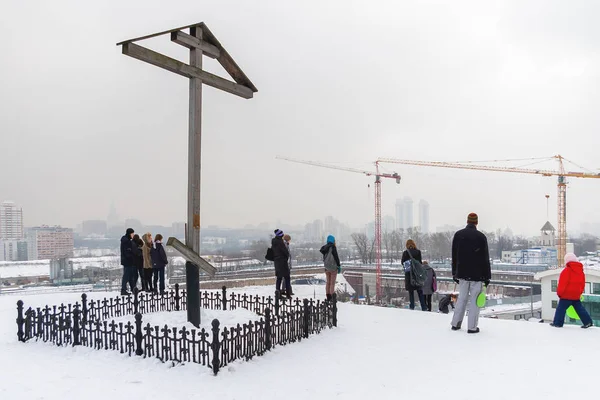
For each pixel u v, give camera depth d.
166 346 6.93
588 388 5.95
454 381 6.30
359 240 120.50
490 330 9.38
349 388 6.06
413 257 12.84
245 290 16.88
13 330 10.02
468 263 9.06
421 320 10.55
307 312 8.81
